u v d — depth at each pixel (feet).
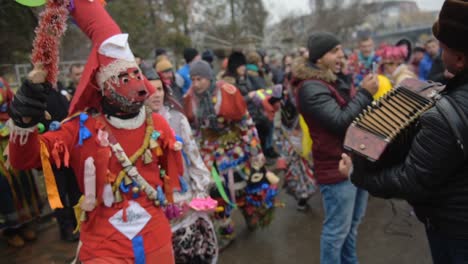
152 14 50.83
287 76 16.76
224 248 12.09
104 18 5.87
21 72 21.65
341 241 8.22
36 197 13.64
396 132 4.82
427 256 10.95
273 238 12.72
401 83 5.74
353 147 4.92
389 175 4.84
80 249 6.30
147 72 8.76
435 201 4.65
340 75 9.18
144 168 6.31
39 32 5.18
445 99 4.31
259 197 11.94
